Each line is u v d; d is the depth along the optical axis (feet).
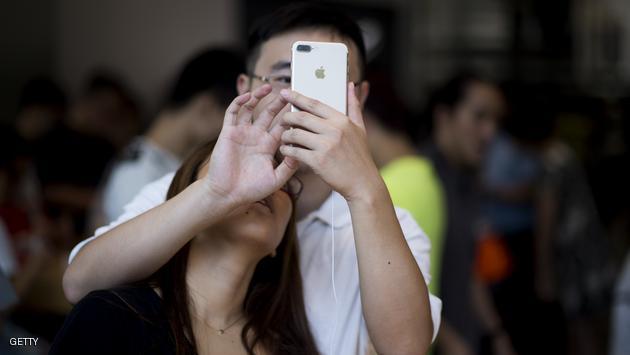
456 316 9.03
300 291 5.41
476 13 22.61
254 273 5.38
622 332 8.18
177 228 4.59
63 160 12.44
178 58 18.67
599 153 18.89
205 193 4.52
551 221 14.19
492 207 14.11
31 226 11.07
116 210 8.82
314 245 5.63
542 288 13.83
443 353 9.14
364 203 4.59
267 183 4.51
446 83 9.96
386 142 8.34
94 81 15.17
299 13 5.77
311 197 5.63
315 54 4.87
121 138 15.06
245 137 4.52
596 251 14.12
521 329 11.08
